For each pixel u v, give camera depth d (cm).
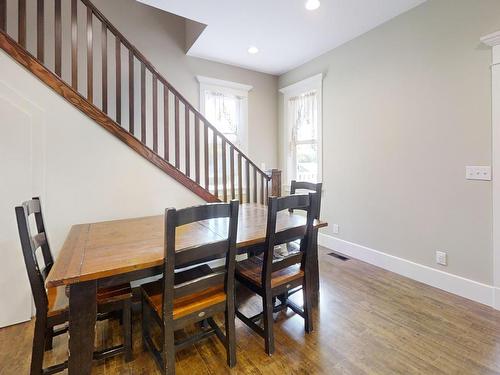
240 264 200
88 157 224
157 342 182
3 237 195
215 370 157
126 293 161
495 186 218
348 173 348
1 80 193
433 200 261
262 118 464
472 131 230
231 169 296
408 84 277
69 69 327
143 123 248
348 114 344
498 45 211
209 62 410
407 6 267
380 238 312
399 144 288
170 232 129
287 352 172
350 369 157
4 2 193
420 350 173
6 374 153
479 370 156
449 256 250
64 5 322
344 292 251
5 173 195
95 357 154
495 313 214
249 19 290
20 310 201
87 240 169
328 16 284
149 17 372
